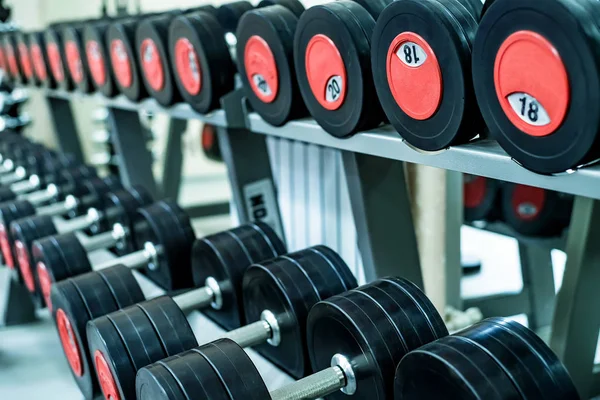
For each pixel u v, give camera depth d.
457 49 0.88
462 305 2.12
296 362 1.29
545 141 0.79
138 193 2.01
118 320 1.20
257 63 1.33
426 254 1.85
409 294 1.10
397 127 1.04
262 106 1.38
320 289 1.26
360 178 1.26
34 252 1.71
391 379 1.03
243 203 1.68
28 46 2.71
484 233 3.23
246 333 1.28
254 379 1.01
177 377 0.98
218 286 1.50
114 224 2.04
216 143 3.16
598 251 1.40
